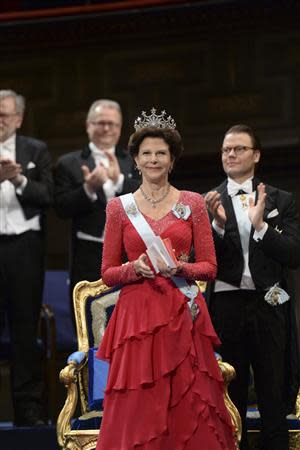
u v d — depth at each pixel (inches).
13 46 812.6
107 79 800.9
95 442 454.0
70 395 462.6
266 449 469.7
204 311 402.9
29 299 586.2
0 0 850.1
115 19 792.3
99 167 586.2
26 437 538.3
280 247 467.5
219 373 400.8
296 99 758.5
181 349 389.4
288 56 761.6
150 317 392.2
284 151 757.9
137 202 409.7
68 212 594.6
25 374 581.3
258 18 764.6
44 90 812.0
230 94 774.5
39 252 593.6
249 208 474.9
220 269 481.1
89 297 497.7
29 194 583.5
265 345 472.1
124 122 797.2
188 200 409.7
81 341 489.4
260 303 474.9
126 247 406.0
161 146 405.1
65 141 807.1
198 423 386.3
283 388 473.4
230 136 495.2
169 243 392.2
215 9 770.8
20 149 603.2
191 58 783.1
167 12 781.3
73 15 798.5
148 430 382.6
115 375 394.3
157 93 790.5
